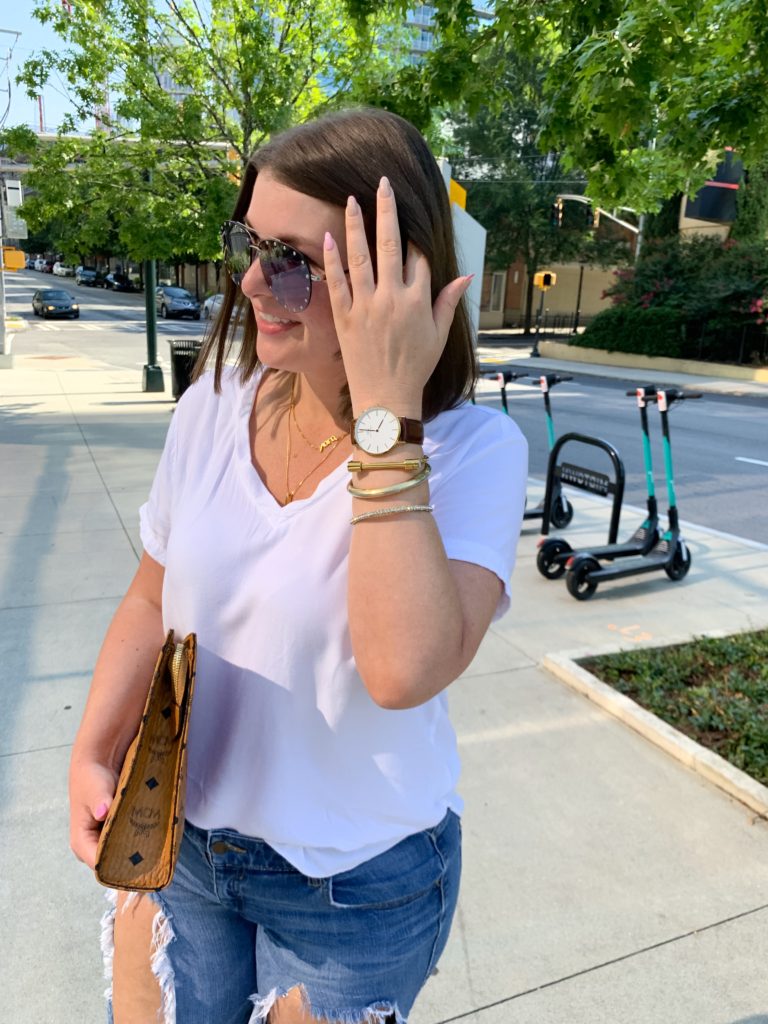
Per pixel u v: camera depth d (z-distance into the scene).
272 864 1.11
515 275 39.06
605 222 31.50
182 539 1.12
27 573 4.71
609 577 4.75
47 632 3.93
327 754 1.06
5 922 2.18
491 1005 1.94
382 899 1.12
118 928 1.24
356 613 0.90
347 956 1.12
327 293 0.98
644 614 4.52
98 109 9.30
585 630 4.25
